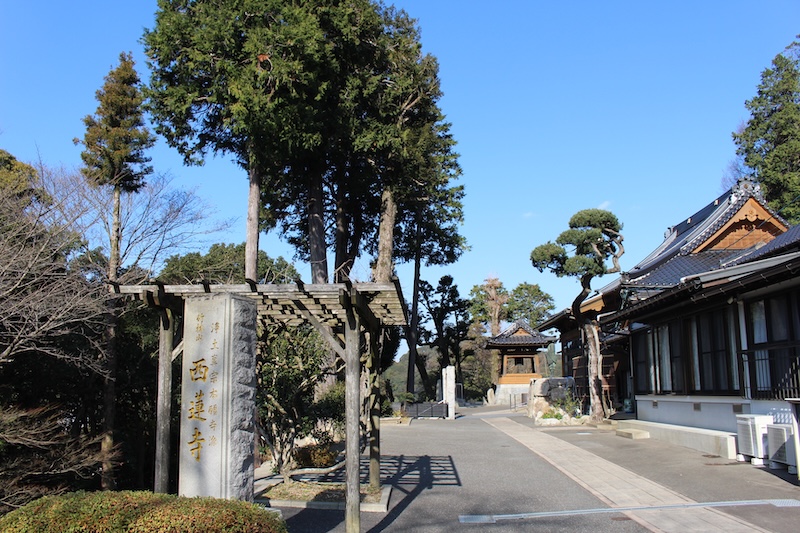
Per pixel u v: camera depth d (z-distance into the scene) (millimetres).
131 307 13047
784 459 10383
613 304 22766
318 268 21469
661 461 12297
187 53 15633
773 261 12562
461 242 36281
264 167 17109
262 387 10352
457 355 45969
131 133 13516
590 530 7465
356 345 7660
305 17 15484
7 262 9688
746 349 12312
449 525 7906
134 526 4965
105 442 11781
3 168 14695
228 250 30094
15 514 5270
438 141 25094
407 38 23422
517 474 11773
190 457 6543
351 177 23531
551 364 74312
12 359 10273
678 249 24141
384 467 12898
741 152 36125
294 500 9328
